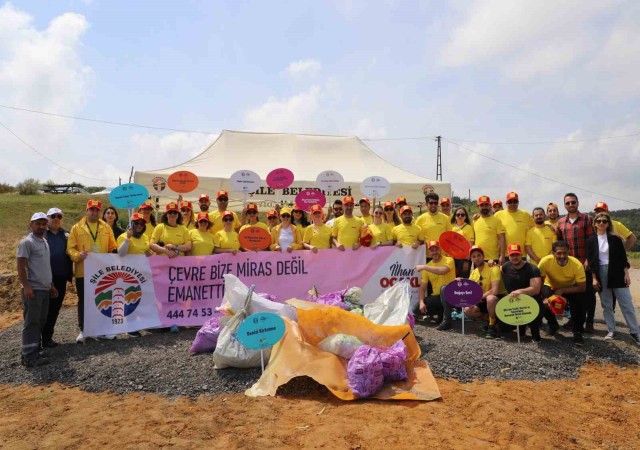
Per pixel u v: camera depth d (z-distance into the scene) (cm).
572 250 859
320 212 914
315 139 1788
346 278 878
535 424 471
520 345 722
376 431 446
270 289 859
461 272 891
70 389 566
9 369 628
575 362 670
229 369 602
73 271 777
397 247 889
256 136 1758
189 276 823
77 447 422
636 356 705
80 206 3219
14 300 1146
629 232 891
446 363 625
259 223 882
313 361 562
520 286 751
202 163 1596
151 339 748
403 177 1680
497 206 1098
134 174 1433
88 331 740
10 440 437
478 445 423
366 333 595
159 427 460
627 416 505
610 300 791
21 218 2652
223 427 459
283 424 464
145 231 870
